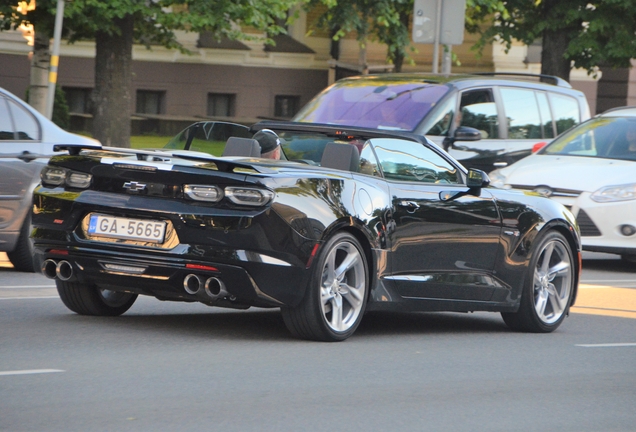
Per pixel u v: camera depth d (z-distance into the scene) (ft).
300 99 222.89
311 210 49.21
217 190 47.93
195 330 53.57
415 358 49.75
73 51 188.85
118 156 50.85
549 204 62.75
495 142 97.40
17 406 36.52
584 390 44.78
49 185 51.78
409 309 55.21
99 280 50.39
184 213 47.91
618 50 172.35
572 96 107.24
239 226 47.47
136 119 190.90
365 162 53.88
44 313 56.75
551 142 99.71
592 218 89.45
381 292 53.26
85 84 191.11
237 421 36.09
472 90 96.48
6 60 176.55
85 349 46.98
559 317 62.39
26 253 73.82
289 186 48.91
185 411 37.01
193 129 64.85
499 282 59.62
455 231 56.80
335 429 35.88
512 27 179.83
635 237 88.94
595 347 56.13
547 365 50.21
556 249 62.69
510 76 110.22
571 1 174.60
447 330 60.13
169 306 62.03
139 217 48.91
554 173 91.97
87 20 128.36
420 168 56.54
